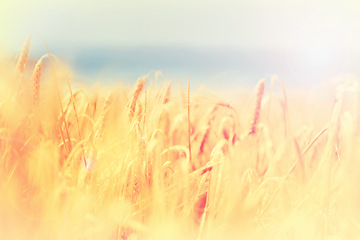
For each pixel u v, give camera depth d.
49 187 1.56
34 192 1.58
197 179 1.61
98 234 1.53
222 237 1.51
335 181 1.59
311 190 1.54
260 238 1.52
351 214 1.55
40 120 1.65
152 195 1.56
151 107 1.69
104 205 1.57
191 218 1.57
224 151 1.68
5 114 1.65
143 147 1.62
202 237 1.54
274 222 1.54
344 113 1.61
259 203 1.57
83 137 1.73
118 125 1.69
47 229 1.52
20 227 1.53
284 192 1.54
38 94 1.64
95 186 1.58
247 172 1.60
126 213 1.56
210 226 1.53
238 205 1.53
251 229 1.52
